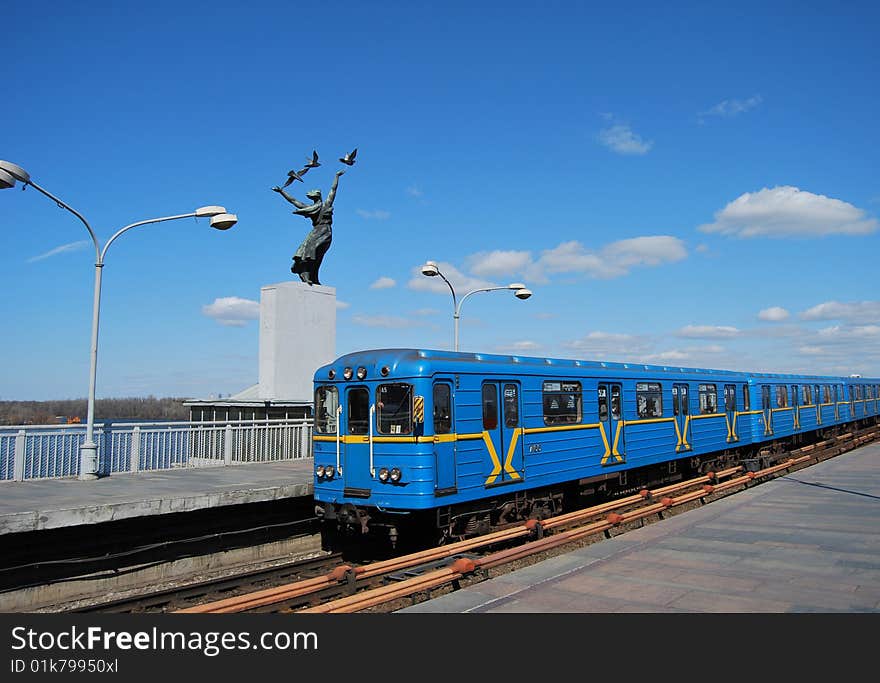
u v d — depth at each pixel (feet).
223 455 58.70
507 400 42.42
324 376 41.34
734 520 42.83
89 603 33.83
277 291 66.74
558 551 41.42
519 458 42.83
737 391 74.54
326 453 41.11
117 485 44.06
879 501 50.06
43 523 32.35
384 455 37.81
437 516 37.29
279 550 44.11
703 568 30.42
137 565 37.09
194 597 32.83
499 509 42.29
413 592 27.48
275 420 62.85
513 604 25.27
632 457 54.49
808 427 92.53
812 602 25.16
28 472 46.75
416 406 36.60
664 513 50.98
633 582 28.17
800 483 61.52
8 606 31.81
